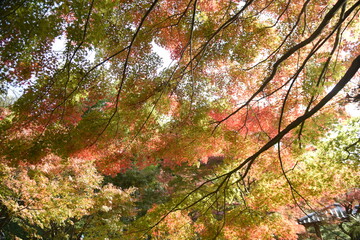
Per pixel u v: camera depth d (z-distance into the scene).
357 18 5.70
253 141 5.83
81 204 9.59
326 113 5.07
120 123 5.27
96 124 5.11
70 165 9.33
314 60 5.34
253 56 5.46
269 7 5.90
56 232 12.71
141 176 17.12
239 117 5.83
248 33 5.46
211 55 5.41
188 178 13.75
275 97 5.69
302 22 5.64
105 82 5.12
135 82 5.24
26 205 8.99
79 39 3.60
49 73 4.22
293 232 5.93
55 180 9.92
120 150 5.56
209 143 5.86
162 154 5.75
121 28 4.95
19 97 4.91
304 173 5.54
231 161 6.32
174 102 5.80
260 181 6.12
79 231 12.33
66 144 4.86
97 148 5.13
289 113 5.55
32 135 5.14
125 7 5.09
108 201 11.01
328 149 5.57
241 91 5.99
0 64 3.86
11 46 3.63
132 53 5.10
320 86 3.93
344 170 5.42
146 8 5.15
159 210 6.05
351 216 11.79
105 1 3.65
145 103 5.34
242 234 5.66
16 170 8.98
